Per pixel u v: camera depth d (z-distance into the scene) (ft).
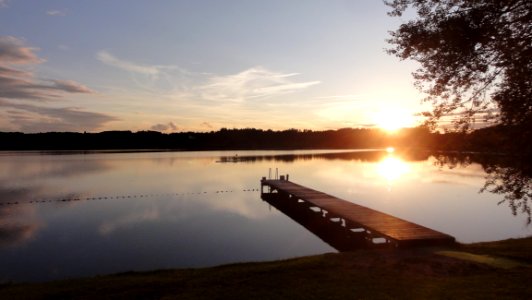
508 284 26.66
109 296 26.35
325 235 60.39
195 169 177.17
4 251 50.93
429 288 26.55
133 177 144.05
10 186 118.11
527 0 20.84
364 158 267.80
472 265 31.86
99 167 184.34
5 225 67.05
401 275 29.84
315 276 29.76
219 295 25.88
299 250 51.80
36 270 43.39
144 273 33.12
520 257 34.01
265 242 55.88
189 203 91.15
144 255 49.24
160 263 45.88
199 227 66.08
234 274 30.78
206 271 32.76
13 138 430.61
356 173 161.17
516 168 21.07
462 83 22.66
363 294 25.63
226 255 49.32
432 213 77.10
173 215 76.89
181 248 52.54
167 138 490.08
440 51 22.93
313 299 24.88
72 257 48.34
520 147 20.72
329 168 185.37
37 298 26.37
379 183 126.72
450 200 92.58
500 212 77.92
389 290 26.35
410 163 221.05
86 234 60.54
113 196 100.48
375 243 50.34
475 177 143.74
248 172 164.86
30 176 145.28
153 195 102.78
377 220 53.67
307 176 149.28
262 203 92.27
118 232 61.98
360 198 95.71
